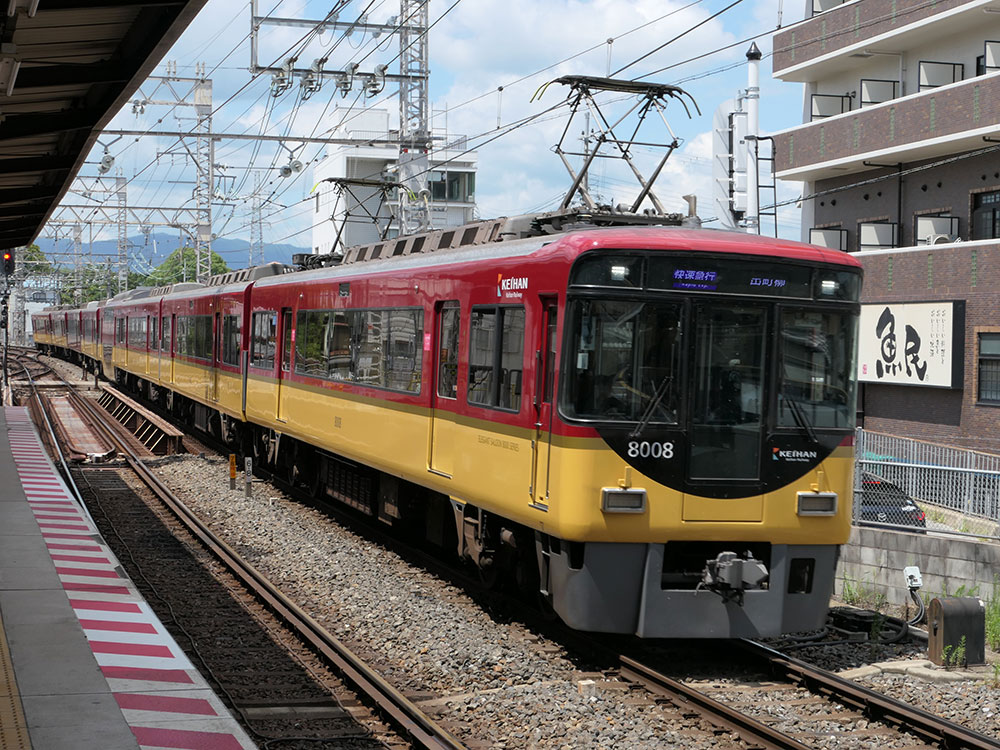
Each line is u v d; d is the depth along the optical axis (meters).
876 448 20.06
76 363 58.25
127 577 10.23
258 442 19.97
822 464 8.95
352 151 59.16
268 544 13.66
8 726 6.09
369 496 14.07
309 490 17.33
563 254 8.66
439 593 11.22
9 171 13.16
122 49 9.42
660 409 8.59
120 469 20.59
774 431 8.83
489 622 10.07
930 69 23.52
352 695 7.96
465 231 11.76
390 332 12.73
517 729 7.27
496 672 8.53
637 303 8.59
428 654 9.01
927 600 11.70
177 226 43.28
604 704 7.70
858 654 9.52
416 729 6.98
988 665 9.24
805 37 26.47
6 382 35.84
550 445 8.70
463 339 10.59
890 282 23.30
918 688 8.55
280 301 17.62
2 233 22.22
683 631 8.69
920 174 23.97
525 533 9.93
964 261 21.47
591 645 9.09
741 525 8.73
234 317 20.62
